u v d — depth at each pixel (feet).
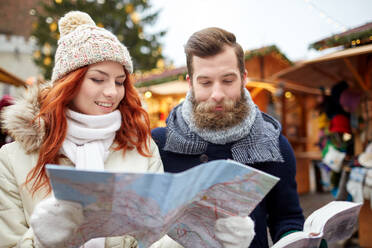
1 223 3.71
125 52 4.12
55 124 3.91
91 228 2.96
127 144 4.42
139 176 2.48
